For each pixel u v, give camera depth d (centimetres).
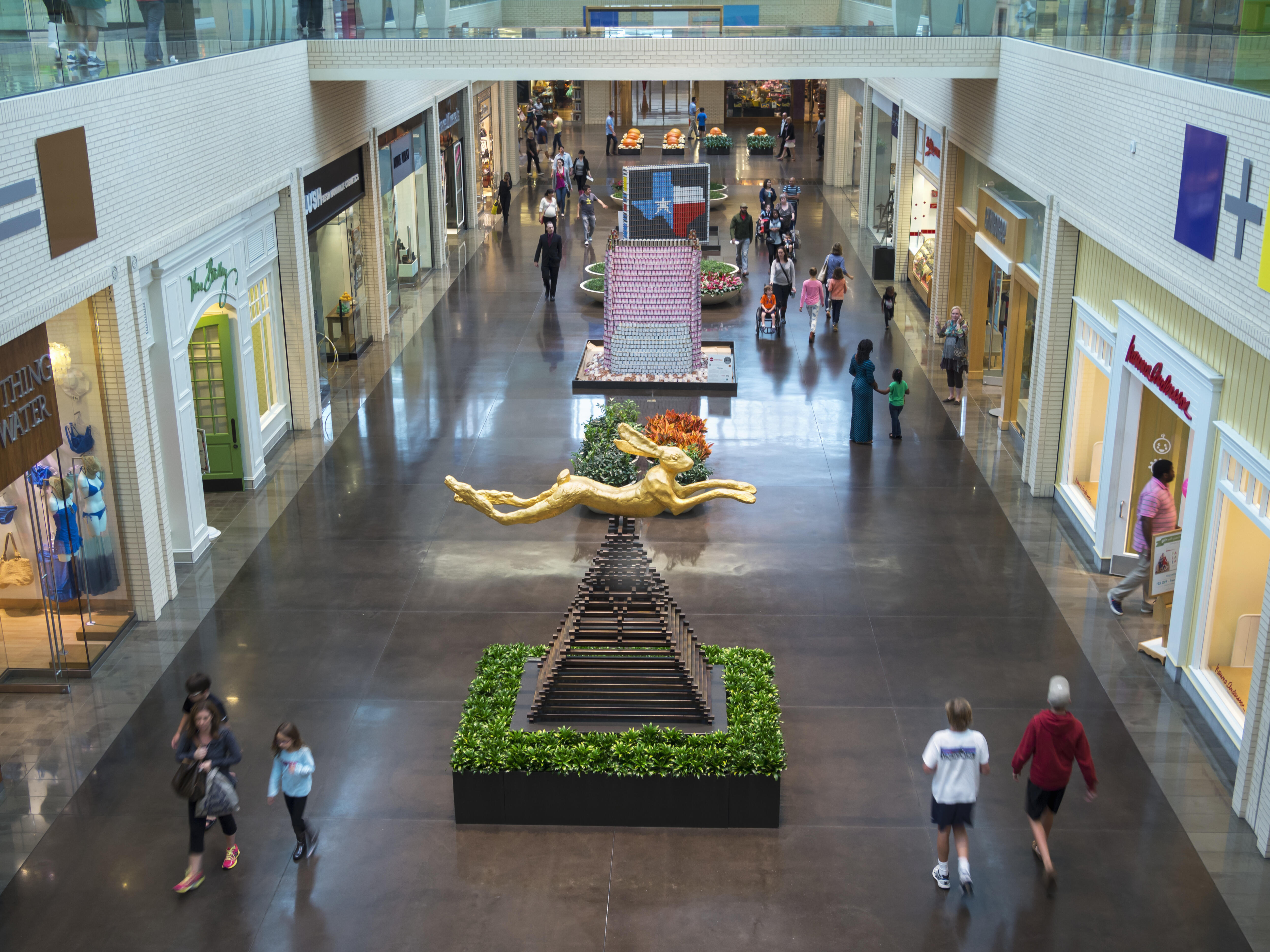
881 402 1958
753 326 2408
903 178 2659
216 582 1364
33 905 866
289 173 1725
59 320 1178
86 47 1155
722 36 1856
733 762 937
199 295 1415
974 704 1113
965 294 2222
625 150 4712
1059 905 859
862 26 1842
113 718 1102
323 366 1978
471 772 938
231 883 886
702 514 1542
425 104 2672
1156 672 1171
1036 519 1528
